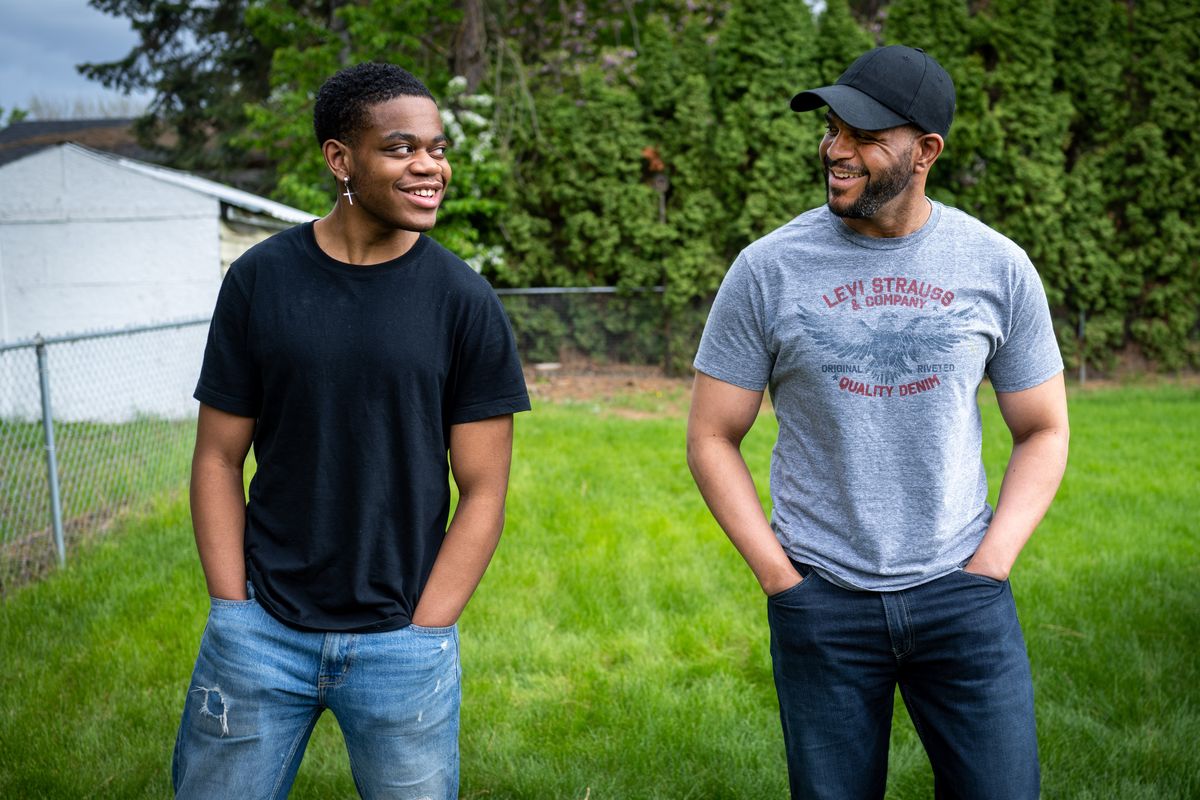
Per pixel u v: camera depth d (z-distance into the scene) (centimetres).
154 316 1003
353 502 174
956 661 185
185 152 2078
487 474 183
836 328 185
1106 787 273
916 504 185
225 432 179
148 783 279
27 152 1058
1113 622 388
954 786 189
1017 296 189
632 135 1209
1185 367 1198
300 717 180
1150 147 1155
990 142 1130
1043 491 193
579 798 274
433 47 1451
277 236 182
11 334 1005
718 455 199
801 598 188
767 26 1164
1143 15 1169
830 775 189
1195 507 573
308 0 1691
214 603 177
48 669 351
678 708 325
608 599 426
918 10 1148
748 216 1166
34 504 558
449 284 179
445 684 181
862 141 180
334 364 171
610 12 1641
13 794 272
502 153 1230
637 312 1209
